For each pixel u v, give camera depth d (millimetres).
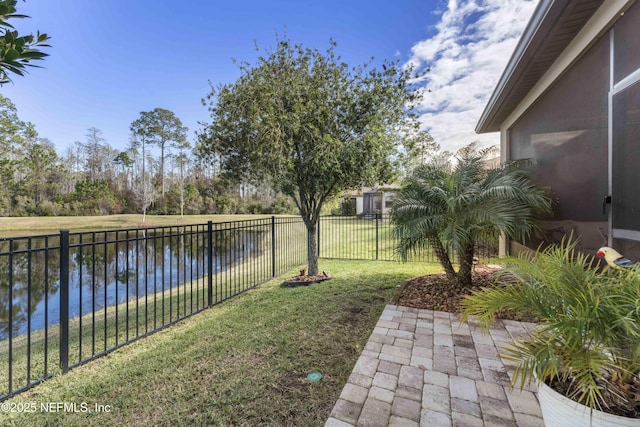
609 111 2920
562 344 1388
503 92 4844
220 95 4602
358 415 1794
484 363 2373
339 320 3396
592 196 3262
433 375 2211
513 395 1968
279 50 4617
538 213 4250
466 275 4191
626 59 2641
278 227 8430
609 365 1280
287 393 2057
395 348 2646
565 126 3789
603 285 1479
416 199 4133
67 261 2488
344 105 4613
